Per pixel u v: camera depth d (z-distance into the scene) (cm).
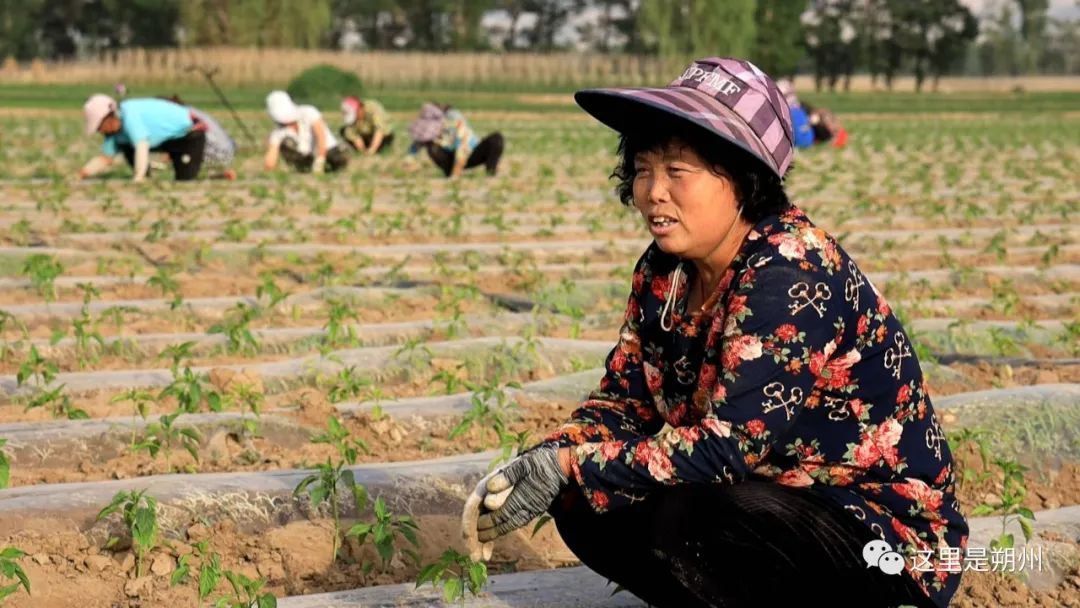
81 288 788
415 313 815
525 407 589
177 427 516
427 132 1639
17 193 1370
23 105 3669
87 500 422
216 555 395
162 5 8781
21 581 347
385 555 373
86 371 650
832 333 281
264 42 5997
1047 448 523
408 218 1213
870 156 2294
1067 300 881
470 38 9938
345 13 10844
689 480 282
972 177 1844
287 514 432
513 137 2617
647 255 311
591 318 806
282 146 1628
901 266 1049
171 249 1012
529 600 356
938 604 296
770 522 287
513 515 293
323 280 889
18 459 493
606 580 373
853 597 297
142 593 376
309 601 359
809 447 297
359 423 549
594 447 288
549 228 1223
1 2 8725
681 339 300
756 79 283
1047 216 1382
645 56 6412
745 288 280
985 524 423
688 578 296
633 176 298
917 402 298
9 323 734
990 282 955
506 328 768
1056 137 2978
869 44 10044
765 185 281
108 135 1444
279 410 563
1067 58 16462
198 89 5462
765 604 298
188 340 693
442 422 562
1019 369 682
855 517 291
